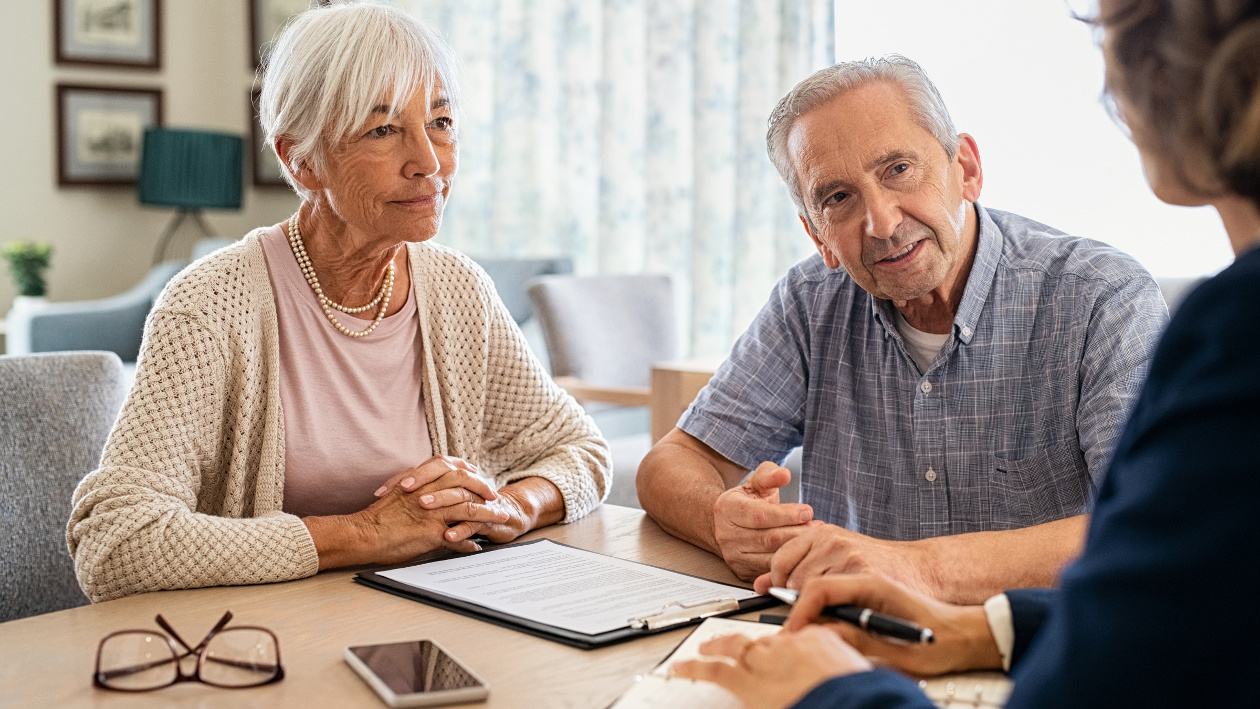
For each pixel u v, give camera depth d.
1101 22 0.64
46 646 0.94
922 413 1.47
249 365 1.38
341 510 1.47
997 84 3.27
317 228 1.42
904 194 1.30
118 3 5.07
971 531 1.46
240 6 5.38
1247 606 0.51
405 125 1.31
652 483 1.44
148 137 4.83
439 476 1.28
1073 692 0.54
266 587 1.14
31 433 1.47
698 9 3.93
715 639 0.81
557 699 0.82
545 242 4.59
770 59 3.80
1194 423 0.54
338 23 1.30
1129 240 3.12
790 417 1.63
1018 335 1.41
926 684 0.82
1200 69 0.58
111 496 1.20
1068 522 1.13
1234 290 0.54
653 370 2.61
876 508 1.54
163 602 1.08
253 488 1.41
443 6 4.76
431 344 1.55
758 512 1.16
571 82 4.39
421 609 1.05
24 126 4.91
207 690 0.84
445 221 4.84
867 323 1.54
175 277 1.38
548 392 1.65
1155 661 0.52
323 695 0.83
